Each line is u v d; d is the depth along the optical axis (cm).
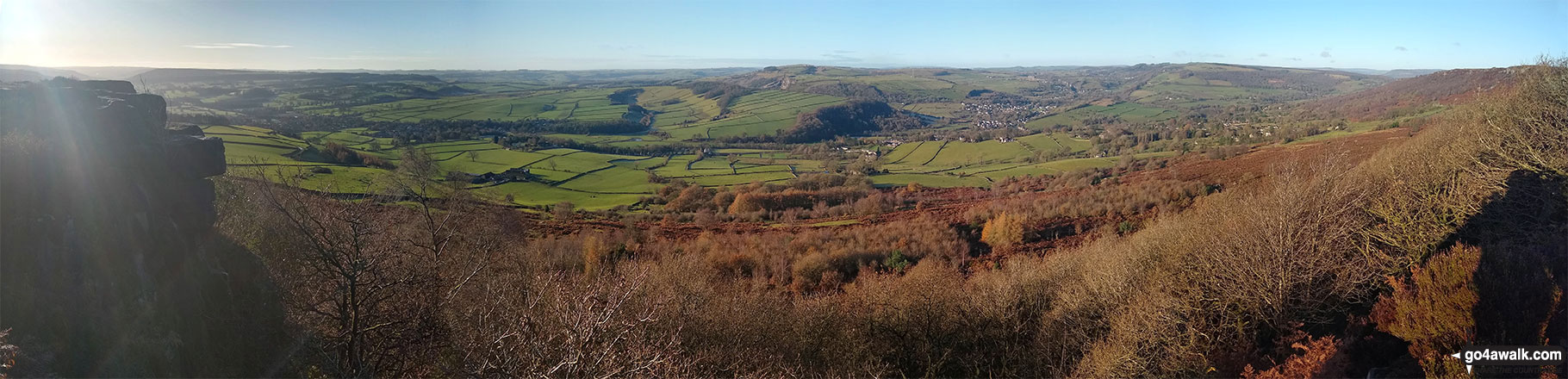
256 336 1168
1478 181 1941
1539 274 1102
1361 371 1280
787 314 2034
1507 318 1024
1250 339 1612
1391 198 1998
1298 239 1619
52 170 955
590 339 977
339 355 1169
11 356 757
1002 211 4419
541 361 947
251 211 1859
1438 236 1705
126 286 974
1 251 845
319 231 1198
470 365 998
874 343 1956
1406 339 1200
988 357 1938
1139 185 4791
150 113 1205
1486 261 1153
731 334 1762
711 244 3991
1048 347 1794
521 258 2348
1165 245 2097
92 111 1036
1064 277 2286
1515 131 1978
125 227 1019
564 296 1116
